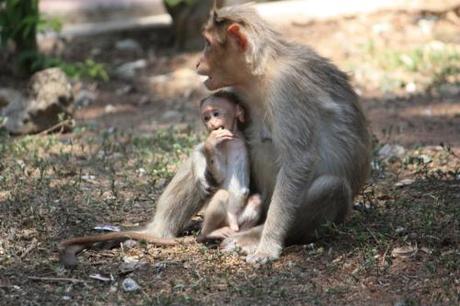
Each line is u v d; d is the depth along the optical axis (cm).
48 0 3344
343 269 1040
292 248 1098
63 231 1170
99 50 2411
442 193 1270
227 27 1083
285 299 973
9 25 2111
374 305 956
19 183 1330
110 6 3250
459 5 2331
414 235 1116
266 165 1119
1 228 1167
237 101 1123
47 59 2152
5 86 2108
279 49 1087
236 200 1118
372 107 1866
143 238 1123
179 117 1858
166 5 2370
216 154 1108
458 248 1084
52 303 976
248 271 1042
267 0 2470
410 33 2255
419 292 981
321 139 1091
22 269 1059
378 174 1367
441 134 1639
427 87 1958
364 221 1170
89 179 1384
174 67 2212
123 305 966
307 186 1075
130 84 2138
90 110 1972
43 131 1716
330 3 2312
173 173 1393
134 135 1683
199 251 1105
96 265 1073
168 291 999
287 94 1062
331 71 1120
